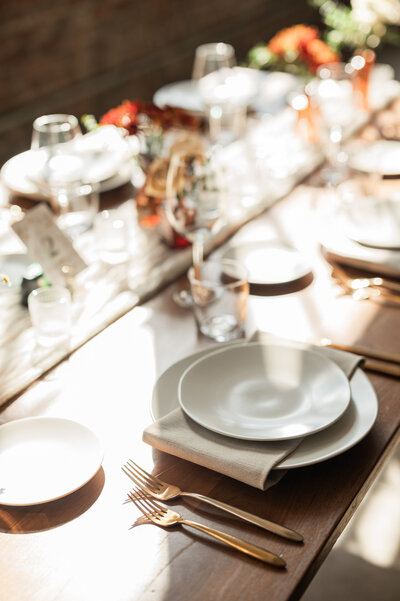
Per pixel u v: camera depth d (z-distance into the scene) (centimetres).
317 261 154
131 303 138
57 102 370
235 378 108
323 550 85
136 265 154
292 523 87
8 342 128
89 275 151
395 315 133
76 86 382
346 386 102
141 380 116
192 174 145
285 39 224
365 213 161
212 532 85
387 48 399
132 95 422
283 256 152
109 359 122
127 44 409
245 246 156
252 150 216
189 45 462
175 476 96
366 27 263
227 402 104
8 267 150
